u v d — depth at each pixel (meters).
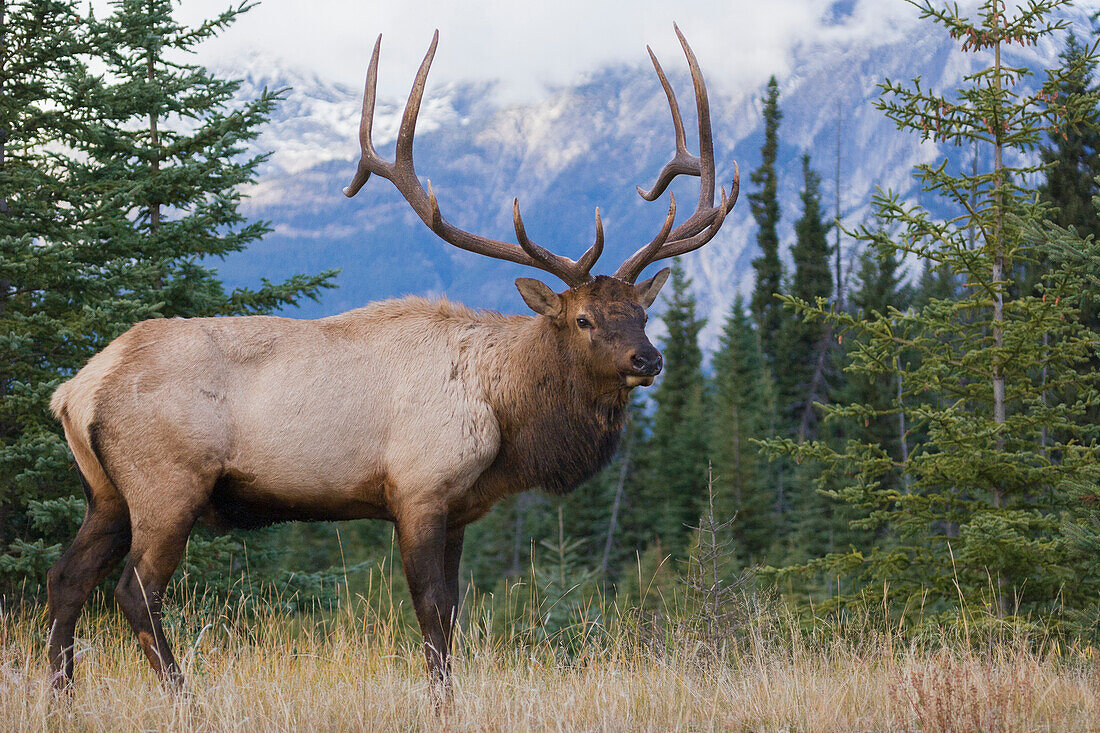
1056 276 32.03
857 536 100.69
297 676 19.30
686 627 24.23
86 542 19.34
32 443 34.09
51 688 17.08
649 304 22.34
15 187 36.16
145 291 37.69
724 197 22.98
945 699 15.83
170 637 24.59
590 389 20.84
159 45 39.81
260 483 19.28
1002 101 32.88
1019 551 30.89
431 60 22.44
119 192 37.22
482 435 20.14
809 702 17.48
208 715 16.05
